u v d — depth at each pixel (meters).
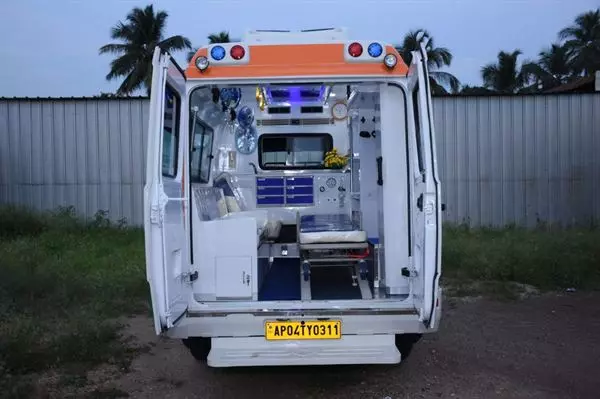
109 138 15.57
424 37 4.34
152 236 4.04
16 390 4.95
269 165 7.48
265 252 6.26
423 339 6.55
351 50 4.62
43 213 14.69
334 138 7.45
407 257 4.82
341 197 7.44
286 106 7.34
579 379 5.30
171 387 5.22
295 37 4.94
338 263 5.34
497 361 5.80
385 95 4.80
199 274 4.88
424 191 4.18
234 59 4.66
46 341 6.30
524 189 15.65
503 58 48.19
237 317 4.46
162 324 4.06
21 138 15.51
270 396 5.00
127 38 41.34
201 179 5.82
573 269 9.62
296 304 4.59
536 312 7.79
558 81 46.19
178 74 4.59
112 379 5.40
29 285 8.17
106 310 7.62
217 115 6.44
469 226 15.10
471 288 9.18
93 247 11.93
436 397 4.90
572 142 15.58
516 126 15.60
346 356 4.43
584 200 15.62
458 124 15.62
